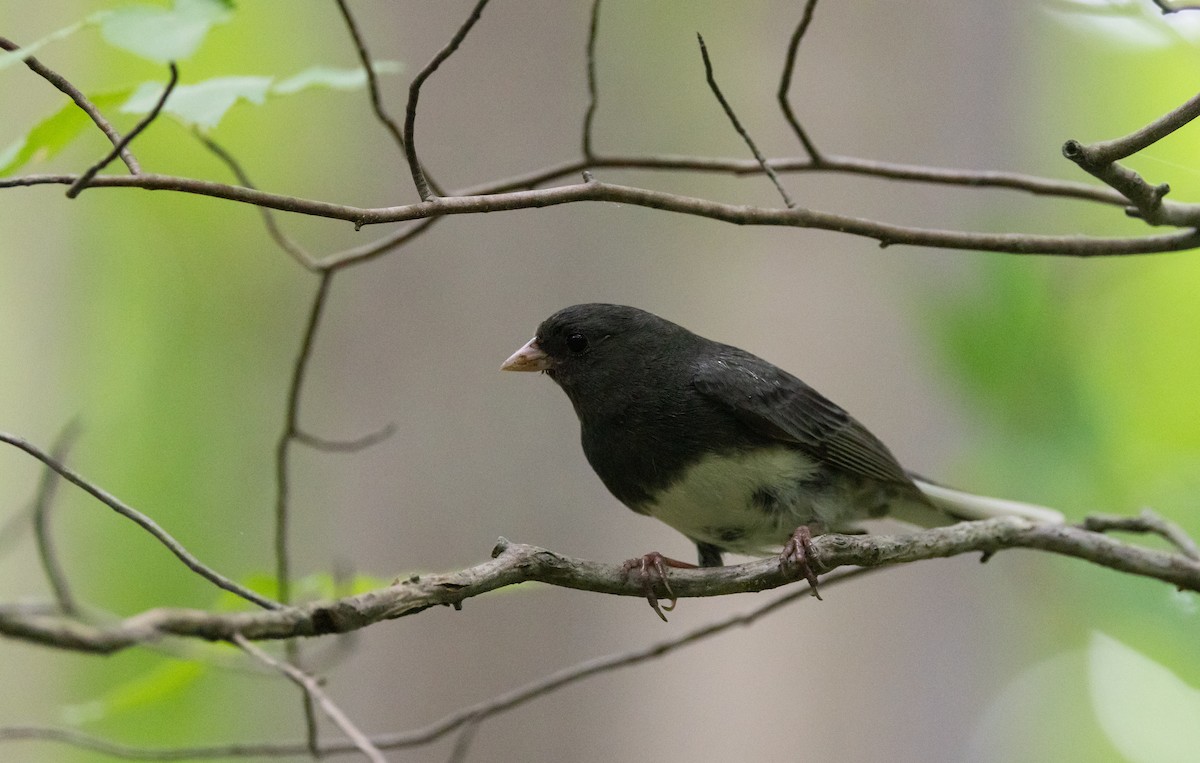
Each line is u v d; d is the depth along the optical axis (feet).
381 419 38.58
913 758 39.29
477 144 39.68
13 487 59.72
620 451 26.27
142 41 14.20
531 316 38.91
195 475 62.03
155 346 63.57
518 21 40.06
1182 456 43.27
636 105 41.50
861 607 39.73
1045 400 40.22
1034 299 40.40
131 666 50.03
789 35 41.39
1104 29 42.11
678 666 38.45
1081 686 53.93
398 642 37.73
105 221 61.72
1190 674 40.75
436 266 39.01
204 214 59.57
